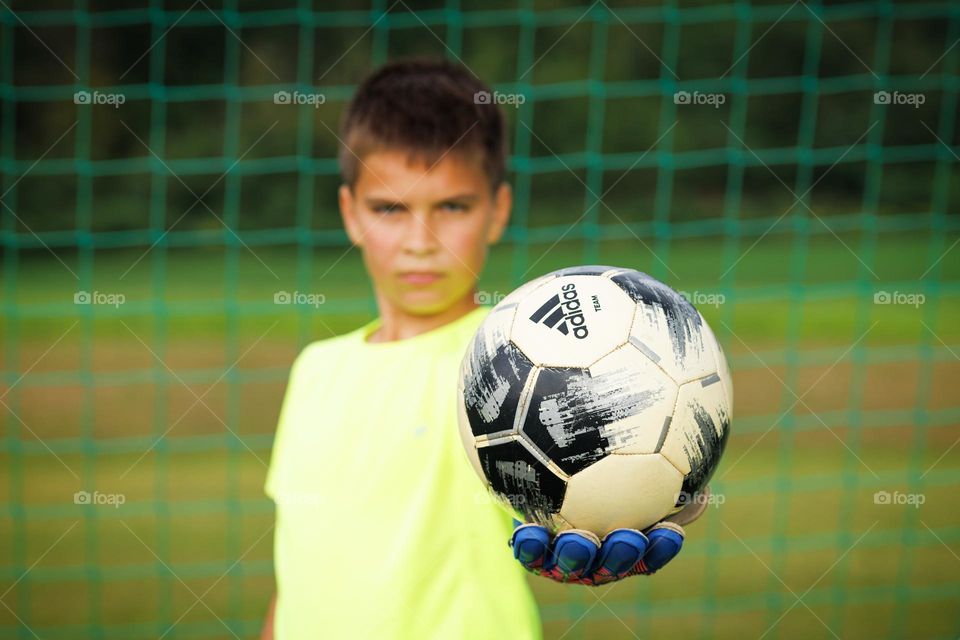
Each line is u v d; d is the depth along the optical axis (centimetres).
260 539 452
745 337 916
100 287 1212
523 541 145
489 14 1628
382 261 196
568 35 1666
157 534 458
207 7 1543
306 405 203
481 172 199
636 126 1677
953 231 1496
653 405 141
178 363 837
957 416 658
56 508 496
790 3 1652
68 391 744
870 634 345
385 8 1603
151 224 1565
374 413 188
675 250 1500
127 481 543
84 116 1579
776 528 458
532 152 1669
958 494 506
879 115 1602
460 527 174
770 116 1681
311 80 1598
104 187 1571
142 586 395
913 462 562
